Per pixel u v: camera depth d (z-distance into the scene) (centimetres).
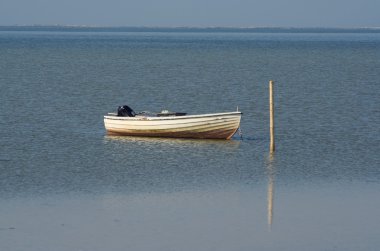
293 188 5472
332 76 14988
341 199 5175
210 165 6228
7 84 12731
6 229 4488
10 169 6012
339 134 7662
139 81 13688
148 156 6581
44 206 4962
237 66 18038
